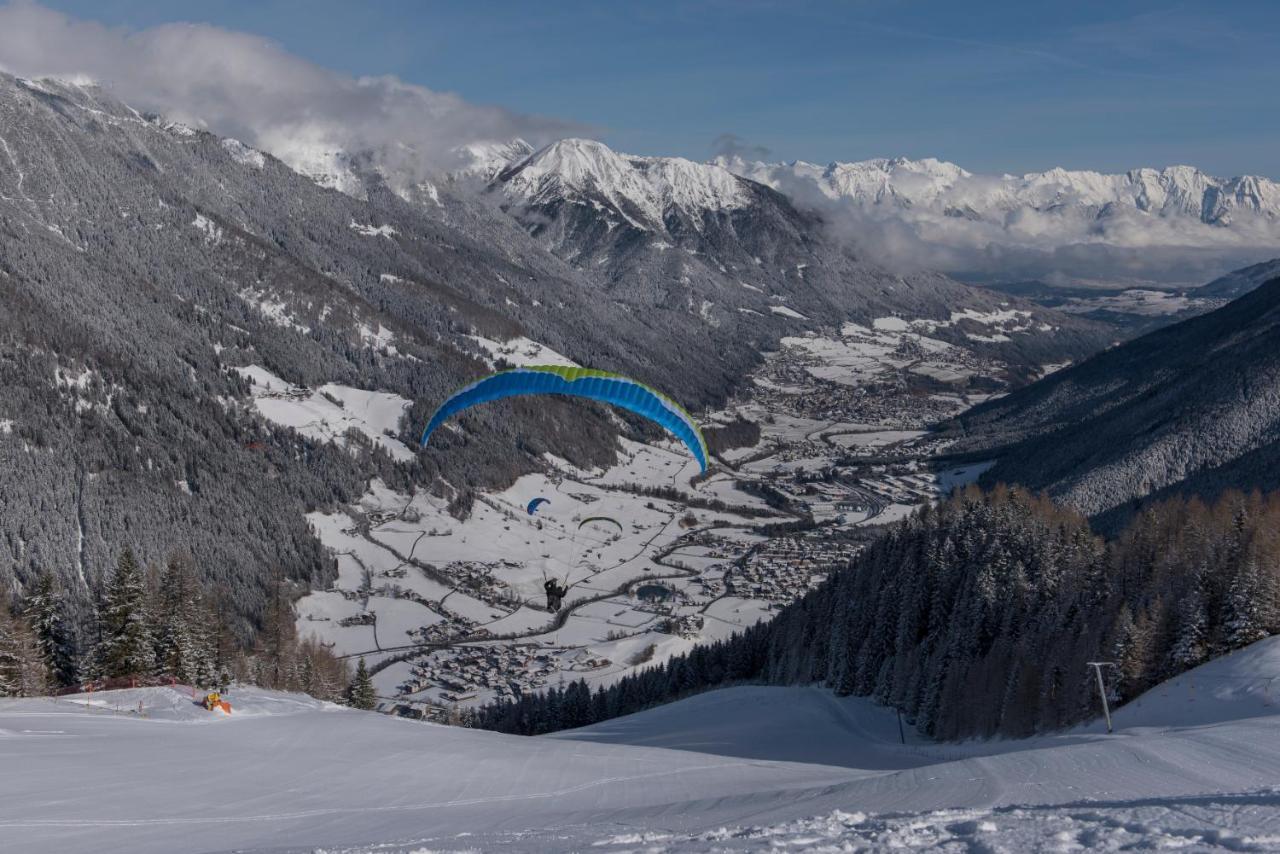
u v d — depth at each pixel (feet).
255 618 476.13
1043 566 274.98
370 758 145.38
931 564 303.27
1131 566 256.93
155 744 143.74
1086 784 85.61
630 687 387.55
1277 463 517.96
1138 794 77.66
